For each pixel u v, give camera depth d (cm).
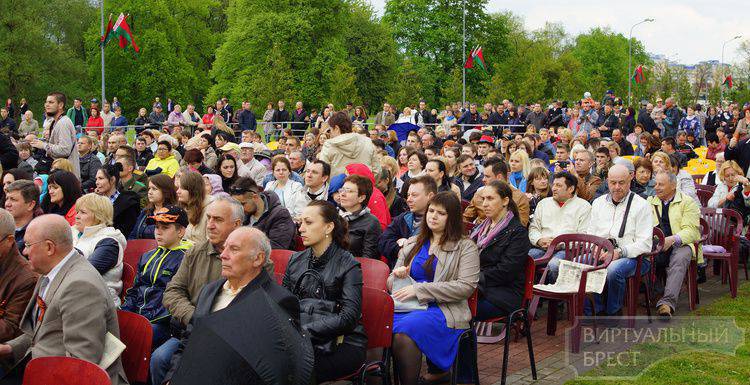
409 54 5978
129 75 5416
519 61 6025
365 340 485
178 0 5831
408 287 538
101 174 781
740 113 2984
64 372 356
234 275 437
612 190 746
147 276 554
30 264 471
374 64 5812
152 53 5434
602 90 7581
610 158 1166
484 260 607
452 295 533
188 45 6019
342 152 868
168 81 5444
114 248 557
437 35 5828
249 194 700
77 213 585
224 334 310
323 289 489
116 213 761
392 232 695
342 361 467
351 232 676
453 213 557
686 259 759
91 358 416
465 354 561
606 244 680
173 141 1314
